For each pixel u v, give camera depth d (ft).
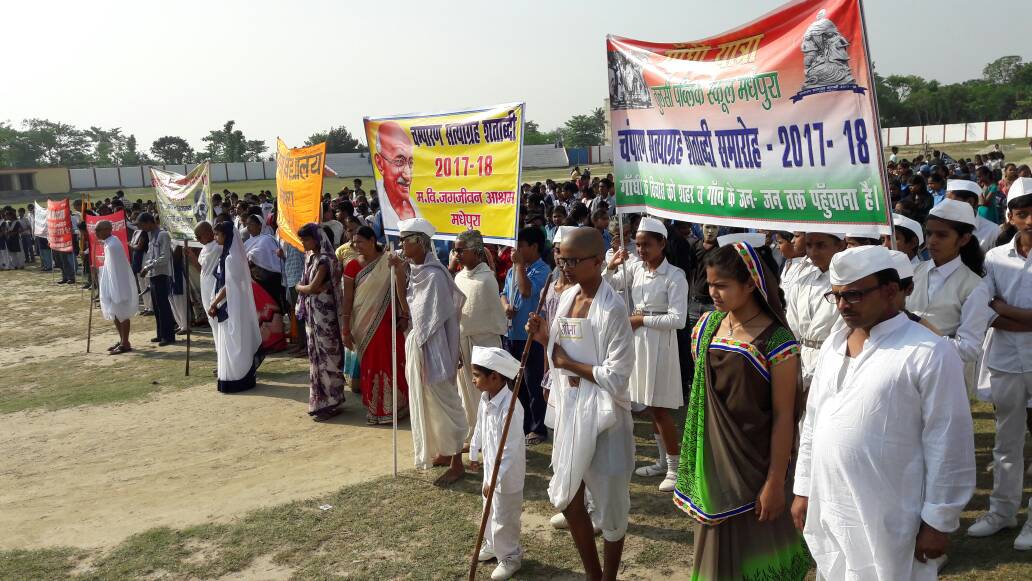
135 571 16.61
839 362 10.25
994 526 15.64
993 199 41.55
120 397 31.63
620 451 13.99
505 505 15.47
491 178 20.85
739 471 11.40
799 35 14.24
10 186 232.53
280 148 32.65
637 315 19.80
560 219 41.68
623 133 18.89
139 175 254.06
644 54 17.83
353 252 30.71
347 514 18.90
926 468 9.49
